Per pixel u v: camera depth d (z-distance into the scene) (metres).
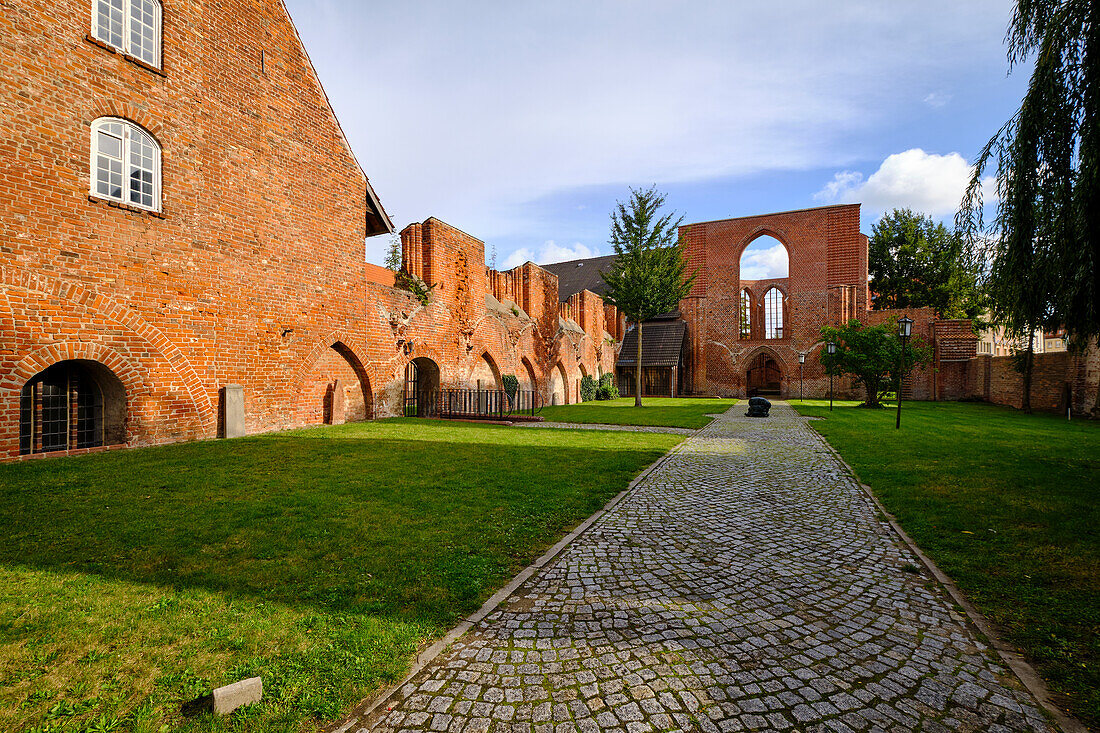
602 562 4.66
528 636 3.28
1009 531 5.46
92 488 6.64
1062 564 4.52
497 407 22.75
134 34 10.02
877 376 25.33
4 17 8.04
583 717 2.50
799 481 8.22
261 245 12.53
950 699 2.68
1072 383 20.83
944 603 3.86
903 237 41.59
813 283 36.88
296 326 13.48
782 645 3.23
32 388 8.98
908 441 12.59
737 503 6.85
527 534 5.30
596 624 3.47
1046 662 3.01
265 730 2.32
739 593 4.03
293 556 4.47
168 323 10.37
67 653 2.88
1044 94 6.72
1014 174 7.10
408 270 18.56
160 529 5.12
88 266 9.04
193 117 10.95
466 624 3.40
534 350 26.70
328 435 12.12
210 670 2.75
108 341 9.34
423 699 2.62
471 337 20.89
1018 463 9.36
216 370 11.36
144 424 9.95
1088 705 2.58
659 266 24.75
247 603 3.54
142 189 10.05
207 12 11.34
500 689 2.71
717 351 39.72
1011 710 2.58
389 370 16.78
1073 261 6.55
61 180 8.68
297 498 6.39
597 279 46.12
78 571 4.05
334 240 14.76
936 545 5.12
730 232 39.56
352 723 2.43
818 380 36.47
